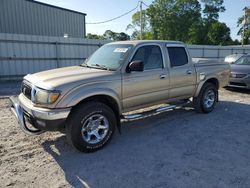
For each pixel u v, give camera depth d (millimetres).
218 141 4578
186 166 3635
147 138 4711
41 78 4066
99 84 4066
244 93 9398
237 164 3699
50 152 4078
